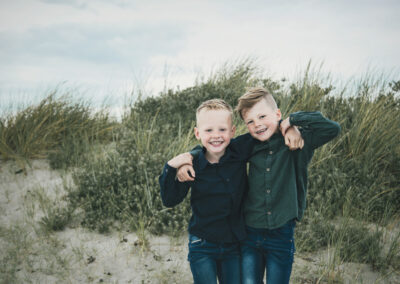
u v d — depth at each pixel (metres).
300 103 5.19
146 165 4.05
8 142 5.11
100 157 4.62
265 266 2.00
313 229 3.21
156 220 3.34
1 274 2.81
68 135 5.30
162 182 1.86
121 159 4.29
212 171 1.89
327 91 5.38
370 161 4.04
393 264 2.85
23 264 2.99
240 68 6.78
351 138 4.34
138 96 6.04
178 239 3.25
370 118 4.52
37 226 3.58
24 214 3.82
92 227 3.46
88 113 5.87
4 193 4.23
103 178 3.98
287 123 1.82
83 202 3.83
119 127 5.63
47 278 2.81
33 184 4.41
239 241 1.96
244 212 1.99
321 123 1.76
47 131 5.26
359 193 3.59
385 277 2.72
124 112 5.91
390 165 4.06
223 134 1.88
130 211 3.62
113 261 3.00
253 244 1.92
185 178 1.81
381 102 4.83
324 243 3.17
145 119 5.48
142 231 3.21
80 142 5.26
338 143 4.31
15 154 4.98
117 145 4.82
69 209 3.69
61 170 4.68
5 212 3.89
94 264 2.96
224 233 1.89
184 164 1.83
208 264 1.88
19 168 4.73
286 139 1.81
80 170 4.44
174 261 2.99
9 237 3.34
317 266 2.87
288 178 1.90
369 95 5.05
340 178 3.77
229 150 1.92
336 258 2.86
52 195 4.15
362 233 3.11
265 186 1.90
